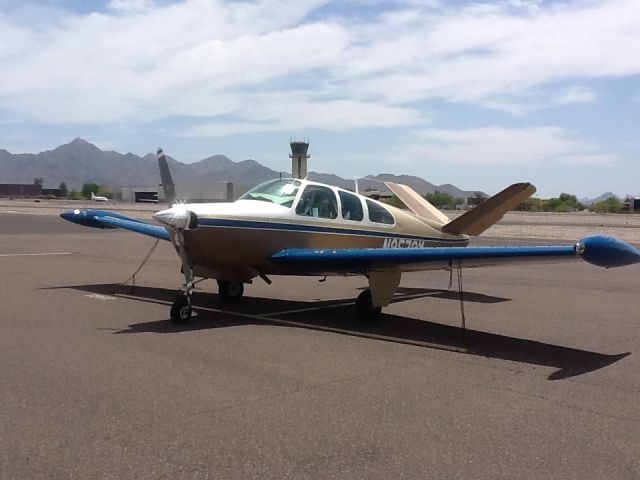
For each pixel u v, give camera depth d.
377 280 7.35
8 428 3.74
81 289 9.77
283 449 3.51
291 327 7.17
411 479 3.17
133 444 3.53
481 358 5.84
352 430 3.84
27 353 5.60
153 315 7.67
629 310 8.84
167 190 7.78
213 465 3.28
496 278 13.01
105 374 4.96
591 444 3.70
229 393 4.54
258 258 7.62
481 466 3.34
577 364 5.66
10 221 31.84
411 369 5.37
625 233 27.30
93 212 10.53
